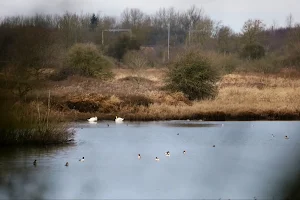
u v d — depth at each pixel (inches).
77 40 4111.7
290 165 1678.2
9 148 1945.1
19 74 2511.1
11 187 1411.2
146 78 4232.3
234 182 1461.6
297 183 1429.6
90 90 3262.8
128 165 1686.8
